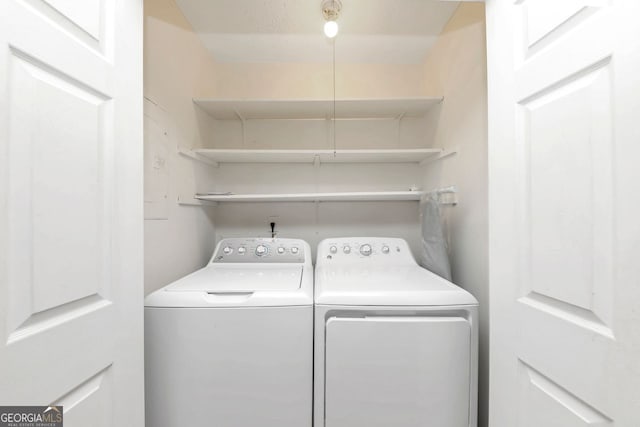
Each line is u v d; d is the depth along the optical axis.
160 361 0.99
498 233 0.77
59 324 0.55
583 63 0.53
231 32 1.67
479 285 1.26
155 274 1.21
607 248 0.49
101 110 0.66
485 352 1.20
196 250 1.68
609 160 0.48
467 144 1.37
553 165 0.59
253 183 2.04
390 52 1.89
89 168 0.62
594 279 0.51
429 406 1.00
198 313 1.00
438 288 1.10
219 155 1.74
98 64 0.65
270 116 1.96
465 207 1.39
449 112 1.57
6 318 0.46
